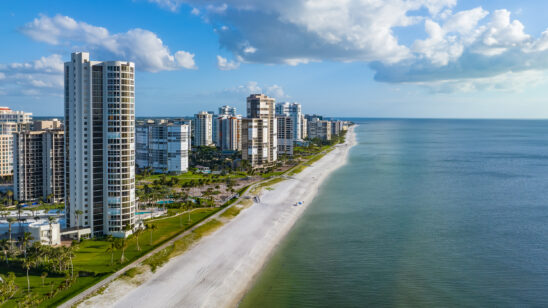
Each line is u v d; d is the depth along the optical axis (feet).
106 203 525.34
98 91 513.04
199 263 424.05
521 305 323.98
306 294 352.49
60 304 329.52
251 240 499.51
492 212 613.11
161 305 335.67
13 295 342.44
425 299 336.70
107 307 329.72
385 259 426.92
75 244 479.00
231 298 349.41
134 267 406.41
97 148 517.55
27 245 446.60
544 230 517.96
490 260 417.69
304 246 474.90
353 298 342.64
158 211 648.38
